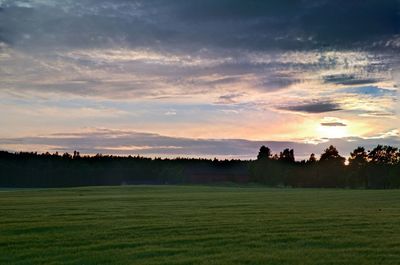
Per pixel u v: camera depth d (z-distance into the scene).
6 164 192.38
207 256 19.73
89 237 24.62
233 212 37.44
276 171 198.12
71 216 34.66
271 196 66.19
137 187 112.12
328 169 180.25
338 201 52.41
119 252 20.72
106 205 47.28
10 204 49.59
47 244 22.81
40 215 35.56
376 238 23.56
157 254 20.34
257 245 22.08
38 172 196.88
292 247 21.59
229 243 22.67
